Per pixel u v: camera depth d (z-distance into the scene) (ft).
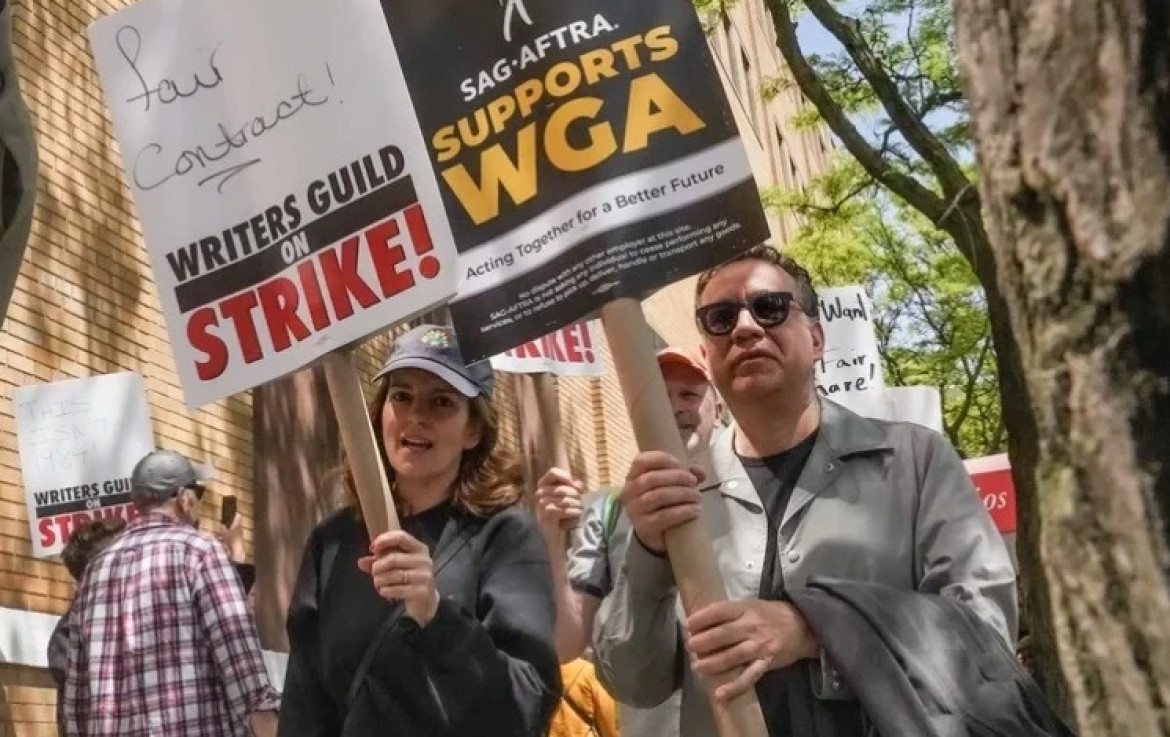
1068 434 4.26
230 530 25.16
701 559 9.31
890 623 9.20
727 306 10.94
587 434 60.75
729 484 10.96
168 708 16.51
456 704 10.65
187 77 12.09
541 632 11.27
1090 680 4.20
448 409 11.91
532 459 49.42
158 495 17.56
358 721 10.93
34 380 26.08
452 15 11.05
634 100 10.49
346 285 11.25
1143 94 4.07
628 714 12.53
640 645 10.13
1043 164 4.28
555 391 19.08
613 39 10.61
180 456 17.95
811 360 11.14
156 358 30.89
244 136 11.83
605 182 10.40
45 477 21.63
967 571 10.05
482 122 10.89
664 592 9.95
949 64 44.27
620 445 65.26
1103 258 4.14
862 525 10.39
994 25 4.43
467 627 10.69
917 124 35.53
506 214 10.73
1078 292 4.22
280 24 11.69
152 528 17.30
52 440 21.72
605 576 13.47
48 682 24.95
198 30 12.06
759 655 9.18
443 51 11.06
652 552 9.71
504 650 11.18
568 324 10.41
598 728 18.57
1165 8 4.05
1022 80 4.34
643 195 10.34
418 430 11.87
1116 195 4.12
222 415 33.06
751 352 10.80
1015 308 4.48
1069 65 4.21
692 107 10.40
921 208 35.22
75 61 29.40
